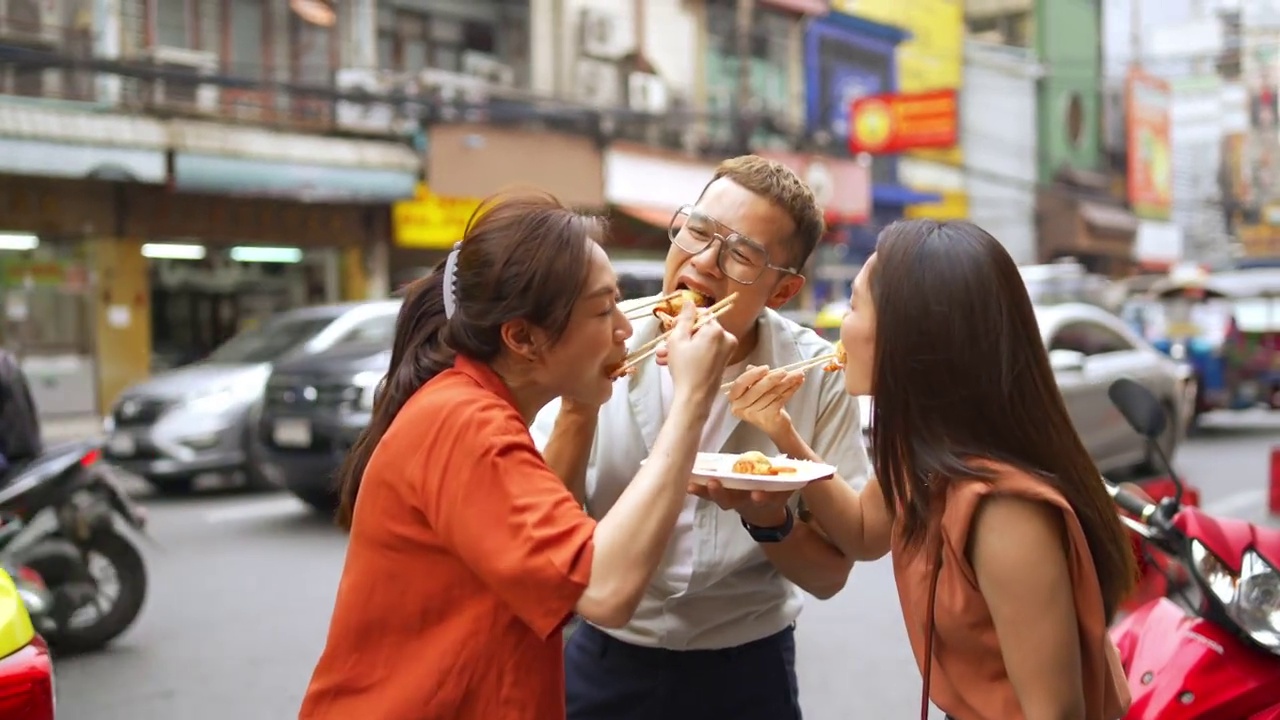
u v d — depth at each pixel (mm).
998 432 1460
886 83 22531
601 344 1439
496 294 1396
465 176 14344
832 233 20406
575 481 1800
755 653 2004
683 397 1399
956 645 1474
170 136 12367
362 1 14492
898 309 1479
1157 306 13883
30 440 4730
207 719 3973
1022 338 1472
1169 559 2547
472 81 15047
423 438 1360
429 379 1487
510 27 16234
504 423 1355
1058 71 27719
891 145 18891
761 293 1916
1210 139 35219
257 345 9203
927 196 22500
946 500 1454
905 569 1560
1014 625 1385
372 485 1396
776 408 1829
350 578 1413
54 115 11695
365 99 11812
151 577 6012
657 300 1822
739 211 1888
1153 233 30734
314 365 7398
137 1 12672
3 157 11180
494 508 1309
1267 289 14336
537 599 1285
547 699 1394
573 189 15430
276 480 7477
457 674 1348
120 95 12445
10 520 4477
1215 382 12930
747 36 19016
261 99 13484
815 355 2047
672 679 1962
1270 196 34875
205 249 13891
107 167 11867
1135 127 30281
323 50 14219
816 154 19000
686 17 18188
